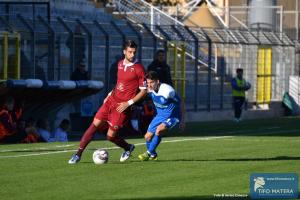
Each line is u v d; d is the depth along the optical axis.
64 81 65.62
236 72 91.81
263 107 102.75
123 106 41.84
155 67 64.62
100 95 78.38
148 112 68.56
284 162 43.53
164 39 85.88
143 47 83.38
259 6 113.38
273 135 66.50
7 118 59.72
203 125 82.00
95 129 42.38
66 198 31.73
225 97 95.69
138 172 39.00
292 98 106.88
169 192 33.31
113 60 80.19
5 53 66.69
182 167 40.91
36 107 66.88
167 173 38.72
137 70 41.81
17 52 68.19
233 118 96.06
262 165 42.06
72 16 89.44
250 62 100.38
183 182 35.97
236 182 36.00
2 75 66.94
